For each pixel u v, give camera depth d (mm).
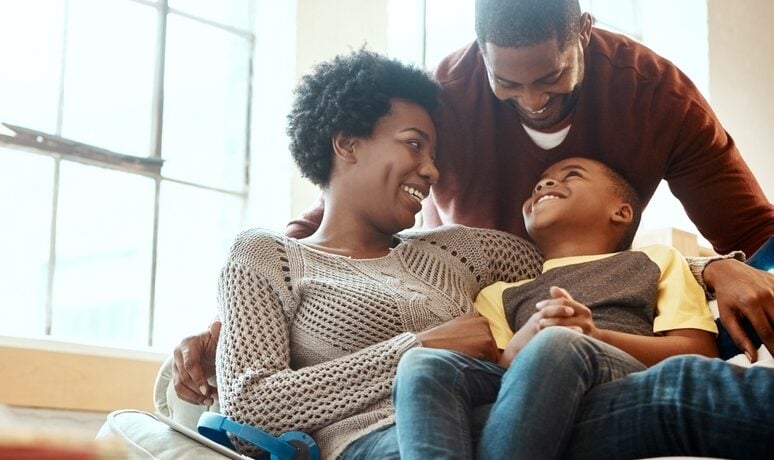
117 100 3346
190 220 3430
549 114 2096
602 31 2230
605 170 2148
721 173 2203
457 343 1775
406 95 2107
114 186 3287
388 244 2102
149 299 3309
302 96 2150
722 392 1398
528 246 2180
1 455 760
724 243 2285
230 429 1729
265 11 3604
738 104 4629
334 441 1734
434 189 2271
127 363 2955
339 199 2066
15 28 3172
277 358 1827
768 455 1358
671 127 2156
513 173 2211
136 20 3414
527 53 1943
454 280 2039
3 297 3035
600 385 1504
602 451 1459
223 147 3533
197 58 3525
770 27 4777
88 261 3203
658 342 1811
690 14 4621
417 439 1418
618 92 2141
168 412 2100
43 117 3188
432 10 4039
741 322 1882
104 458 795
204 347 1998
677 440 1422
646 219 4309
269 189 3469
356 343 1864
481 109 2186
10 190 3090
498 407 1453
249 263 1912
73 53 3273
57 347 2877
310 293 1902
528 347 1485
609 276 1973
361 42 3621
